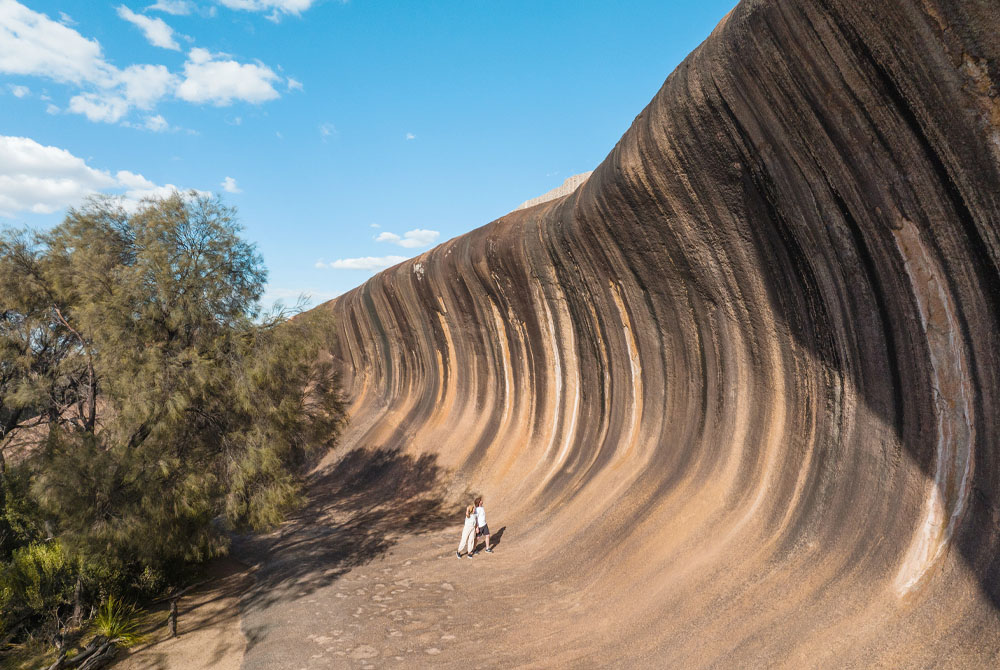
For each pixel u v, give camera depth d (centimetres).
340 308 2869
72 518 843
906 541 566
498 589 987
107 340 974
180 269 1063
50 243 1155
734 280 853
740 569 730
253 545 1392
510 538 1223
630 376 1198
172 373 989
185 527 1026
